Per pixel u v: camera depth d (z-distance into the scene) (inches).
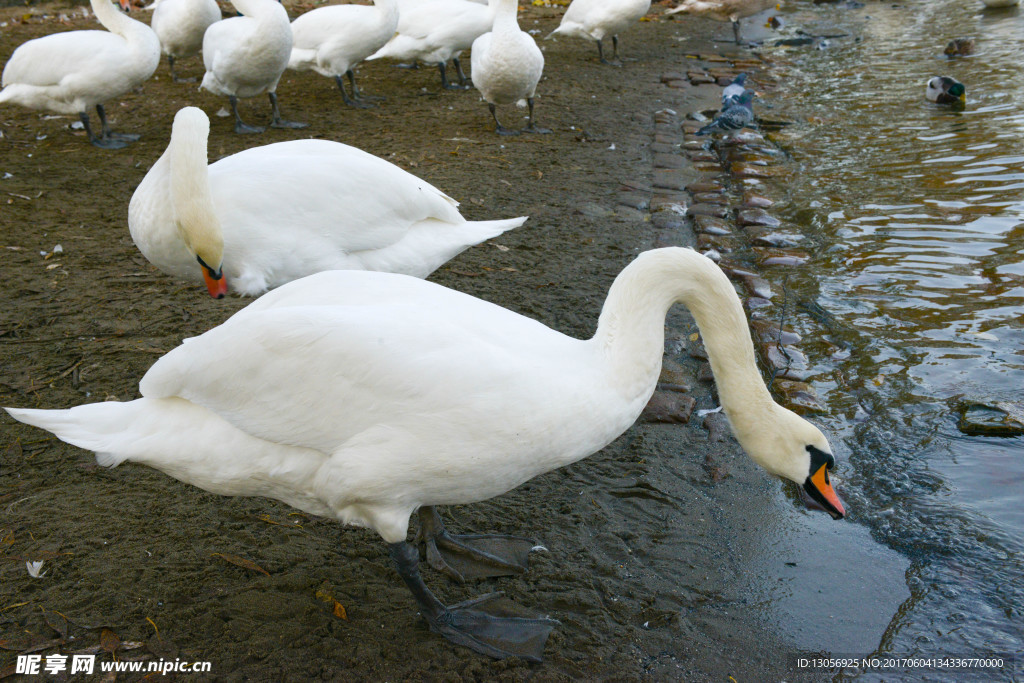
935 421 170.1
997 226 260.5
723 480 159.2
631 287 115.3
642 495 155.3
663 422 178.2
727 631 125.4
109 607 124.1
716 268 115.9
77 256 237.8
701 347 207.8
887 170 320.8
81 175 306.2
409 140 362.3
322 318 111.3
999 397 175.2
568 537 144.4
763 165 335.6
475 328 115.6
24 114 390.9
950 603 128.0
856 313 214.7
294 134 365.4
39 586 127.1
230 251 167.0
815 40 573.0
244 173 168.6
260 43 340.2
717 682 116.5
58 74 323.6
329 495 114.3
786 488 157.1
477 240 186.7
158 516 144.1
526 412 108.7
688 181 326.6
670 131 390.6
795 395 180.2
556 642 123.3
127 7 637.3
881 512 147.5
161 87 451.8
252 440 113.8
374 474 109.8
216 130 369.1
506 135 373.7
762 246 261.4
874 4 690.8
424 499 115.7
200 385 112.8
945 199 286.5
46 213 268.5
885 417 172.6
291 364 110.2
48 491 148.6
